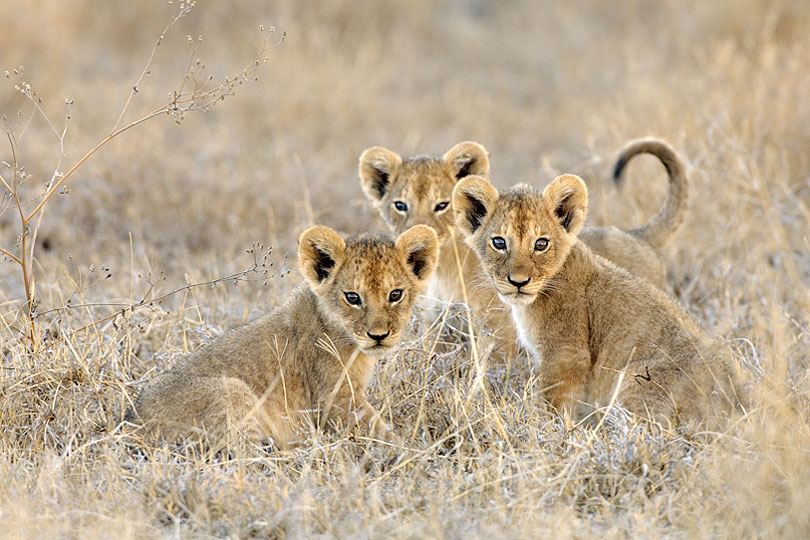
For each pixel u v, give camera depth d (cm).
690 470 854
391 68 3000
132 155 2008
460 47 3241
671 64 2762
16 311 1221
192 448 941
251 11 3152
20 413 1005
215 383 990
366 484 883
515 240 1087
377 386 1084
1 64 2594
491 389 1096
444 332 1198
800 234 1537
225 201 1861
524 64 3145
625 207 1652
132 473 884
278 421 1037
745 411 959
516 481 864
